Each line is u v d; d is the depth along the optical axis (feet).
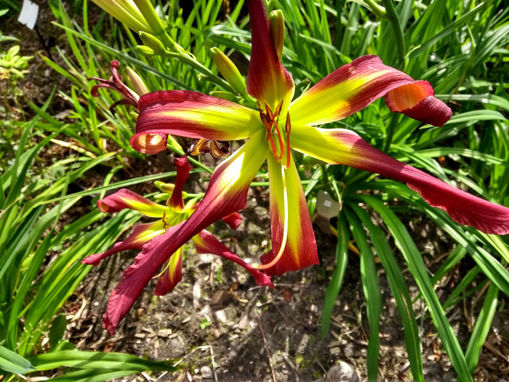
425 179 0.68
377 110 1.27
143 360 1.12
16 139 1.69
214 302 1.41
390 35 1.27
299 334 1.35
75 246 1.26
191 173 1.63
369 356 1.13
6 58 1.51
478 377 1.28
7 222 1.26
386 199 1.42
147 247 0.65
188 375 1.30
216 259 1.47
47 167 1.66
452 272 1.44
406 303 1.16
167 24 1.37
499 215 0.64
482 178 1.49
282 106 0.73
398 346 1.33
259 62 0.67
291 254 0.74
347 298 1.40
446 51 1.47
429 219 1.52
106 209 0.90
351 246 1.45
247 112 0.73
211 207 0.69
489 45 1.26
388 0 0.82
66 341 1.28
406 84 0.64
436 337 1.34
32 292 1.40
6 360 0.91
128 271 0.64
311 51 1.48
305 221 0.75
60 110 1.78
